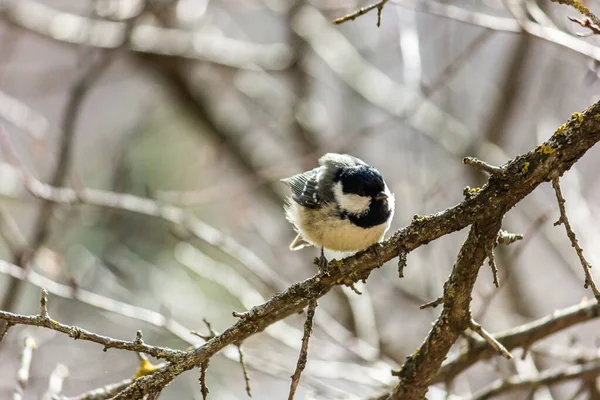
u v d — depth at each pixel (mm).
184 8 13492
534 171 4855
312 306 4969
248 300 10398
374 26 14633
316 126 14453
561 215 4711
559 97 13086
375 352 9828
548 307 13688
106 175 14320
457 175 13109
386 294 13078
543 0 9586
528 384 7836
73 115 9797
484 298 8828
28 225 12805
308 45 13727
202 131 15148
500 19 8547
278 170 12867
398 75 15023
